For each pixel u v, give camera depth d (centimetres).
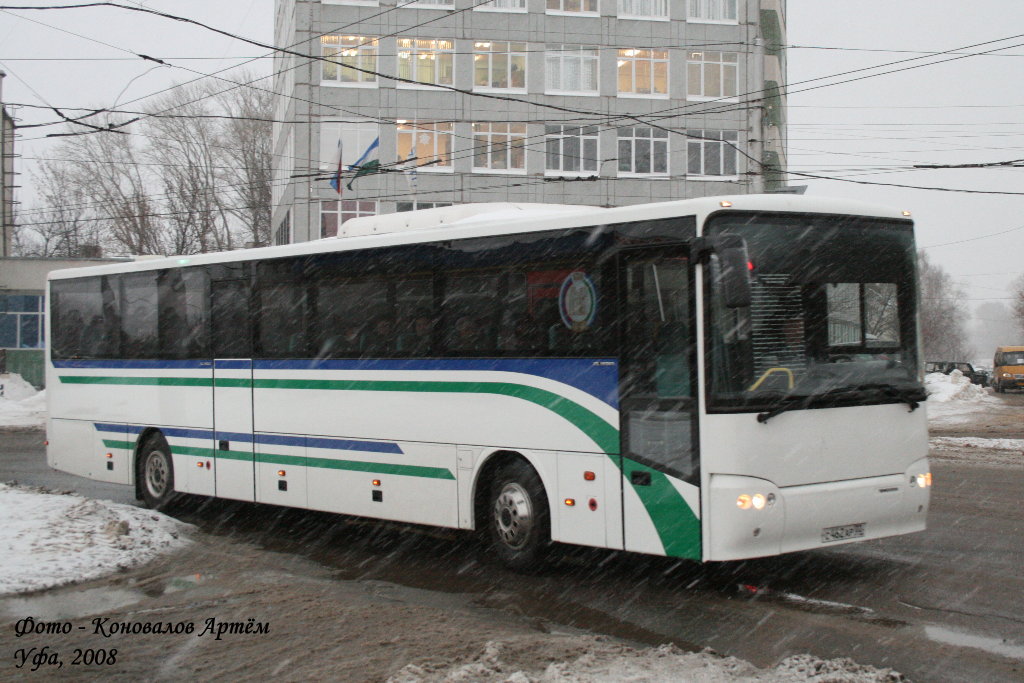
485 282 960
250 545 1115
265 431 1191
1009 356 4916
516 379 925
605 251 859
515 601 829
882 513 841
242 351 1223
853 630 710
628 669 595
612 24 4281
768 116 4506
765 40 4850
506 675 592
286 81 4550
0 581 869
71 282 1502
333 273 1116
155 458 1353
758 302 795
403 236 1041
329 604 809
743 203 801
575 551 1034
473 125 4197
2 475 1762
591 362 866
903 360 865
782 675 583
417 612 780
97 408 1445
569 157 4256
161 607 812
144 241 5819
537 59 4231
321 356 1123
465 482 968
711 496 775
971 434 2458
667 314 813
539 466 903
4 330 4588
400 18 4144
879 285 855
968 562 916
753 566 930
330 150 4119
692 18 4350
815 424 809
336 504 1105
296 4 4106
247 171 5984
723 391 778
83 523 1073
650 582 888
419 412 1014
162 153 5912
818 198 838
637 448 828
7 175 5384
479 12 4203
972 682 594
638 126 4294
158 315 1351
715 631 719
